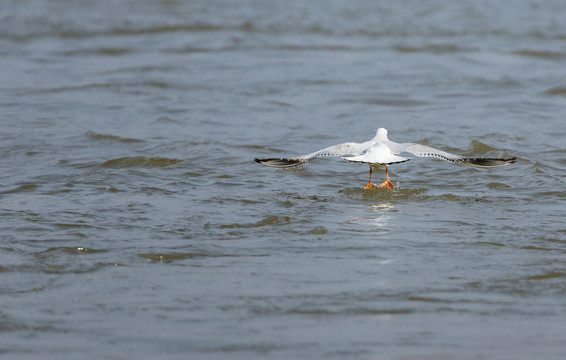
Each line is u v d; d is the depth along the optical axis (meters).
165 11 49.00
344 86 27.97
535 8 50.75
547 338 8.59
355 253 11.59
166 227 12.92
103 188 15.74
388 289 10.09
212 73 30.25
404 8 50.75
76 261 11.25
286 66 31.95
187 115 23.22
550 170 17.22
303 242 12.13
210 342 8.52
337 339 8.58
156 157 18.08
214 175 17.02
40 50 36.25
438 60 33.81
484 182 16.31
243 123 22.28
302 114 23.55
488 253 11.59
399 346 8.41
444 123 22.12
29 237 12.36
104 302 9.70
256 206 14.39
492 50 36.41
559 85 27.59
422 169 17.41
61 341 8.59
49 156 18.53
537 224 13.16
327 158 18.53
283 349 8.34
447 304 9.60
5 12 47.50
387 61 33.50
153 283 10.34
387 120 22.62
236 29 42.62
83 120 22.47
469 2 53.28
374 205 14.52
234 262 11.20
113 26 43.09
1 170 17.33
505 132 20.95
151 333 8.77
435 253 11.59
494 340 8.55
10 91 26.70
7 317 9.23
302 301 9.70
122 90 26.86
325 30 42.47
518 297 9.84
